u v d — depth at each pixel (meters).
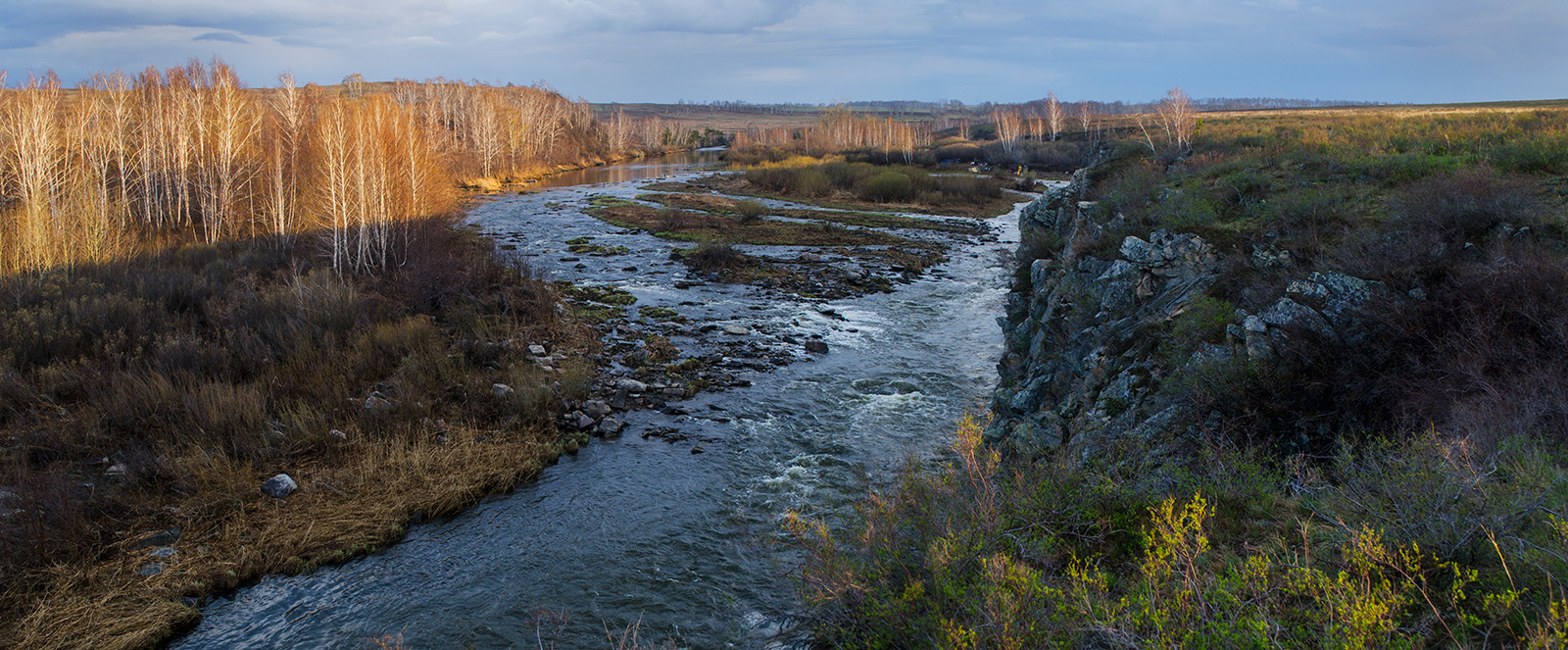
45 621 7.56
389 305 18.61
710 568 8.92
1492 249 8.91
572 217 42.59
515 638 7.62
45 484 9.24
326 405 12.63
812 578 5.91
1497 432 5.81
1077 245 15.39
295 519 9.73
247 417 11.77
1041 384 12.14
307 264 23.19
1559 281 7.25
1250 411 7.89
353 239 24.12
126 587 8.16
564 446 12.32
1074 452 7.84
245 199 33.38
